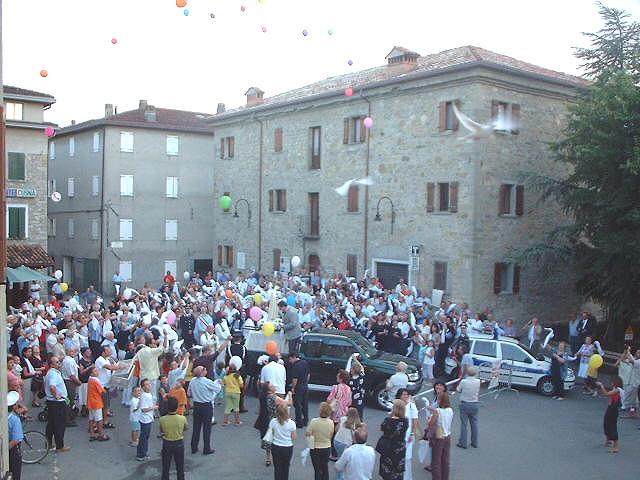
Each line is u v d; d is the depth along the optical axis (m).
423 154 27.84
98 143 45.09
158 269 46.53
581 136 22.47
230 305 21.52
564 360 18.09
